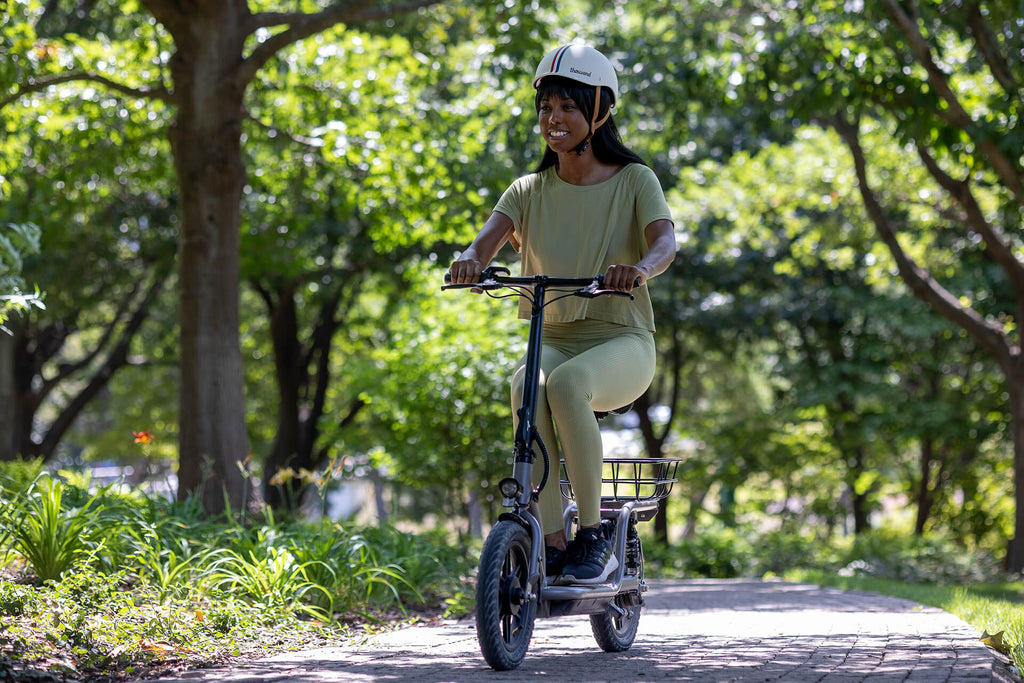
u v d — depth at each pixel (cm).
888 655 471
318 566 687
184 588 618
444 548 964
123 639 484
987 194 1900
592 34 1750
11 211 1427
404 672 407
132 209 2055
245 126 1438
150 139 1405
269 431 2970
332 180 1566
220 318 1048
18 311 562
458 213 1344
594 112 443
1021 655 461
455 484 1547
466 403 1480
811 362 2500
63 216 1550
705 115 1669
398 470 1526
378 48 1312
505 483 400
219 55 1066
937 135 1420
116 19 1622
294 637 561
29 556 592
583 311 446
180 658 465
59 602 531
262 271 1920
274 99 1428
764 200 2070
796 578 1529
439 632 603
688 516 2833
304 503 1136
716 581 1559
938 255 2056
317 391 2406
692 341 2822
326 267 2116
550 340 457
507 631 409
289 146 1444
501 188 1334
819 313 2369
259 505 1009
